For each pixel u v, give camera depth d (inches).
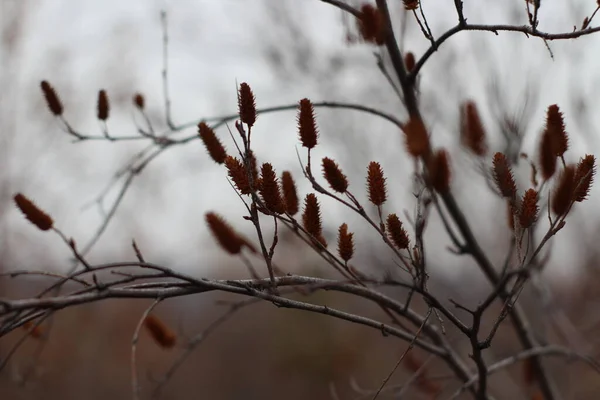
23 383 128.3
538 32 78.9
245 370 408.5
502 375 175.5
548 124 73.8
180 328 128.0
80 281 66.9
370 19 83.5
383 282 74.3
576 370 202.4
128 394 356.2
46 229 71.2
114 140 116.3
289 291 87.7
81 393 327.0
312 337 366.3
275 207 71.5
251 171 71.8
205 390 406.3
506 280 72.7
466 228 122.7
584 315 207.6
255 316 426.0
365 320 80.1
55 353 316.8
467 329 79.0
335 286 82.9
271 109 116.6
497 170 73.4
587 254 213.5
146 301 366.6
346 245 73.0
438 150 73.4
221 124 119.3
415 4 87.5
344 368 355.6
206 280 71.6
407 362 135.9
